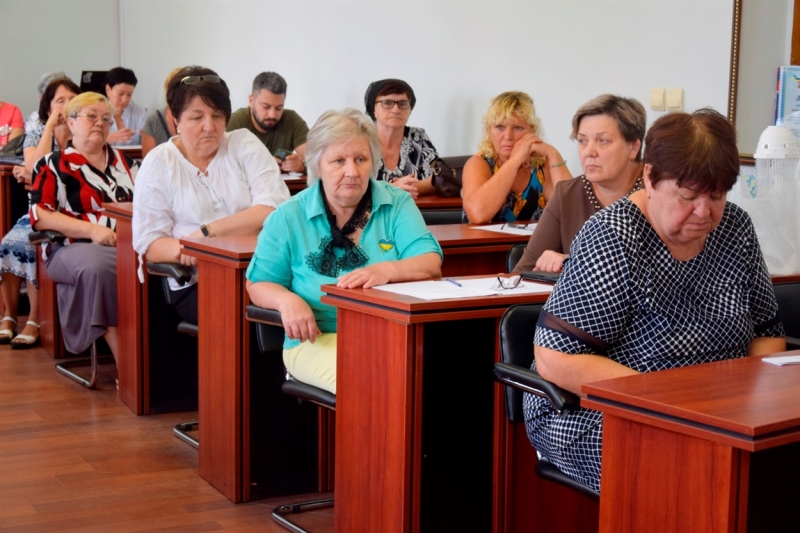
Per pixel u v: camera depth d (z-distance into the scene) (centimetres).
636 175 278
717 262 189
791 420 135
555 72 446
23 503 283
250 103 573
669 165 170
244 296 280
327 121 253
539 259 270
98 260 399
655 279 181
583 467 188
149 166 342
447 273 343
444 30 514
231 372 285
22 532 261
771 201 256
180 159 345
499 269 353
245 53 721
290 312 244
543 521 233
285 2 662
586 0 425
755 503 140
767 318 198
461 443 221
